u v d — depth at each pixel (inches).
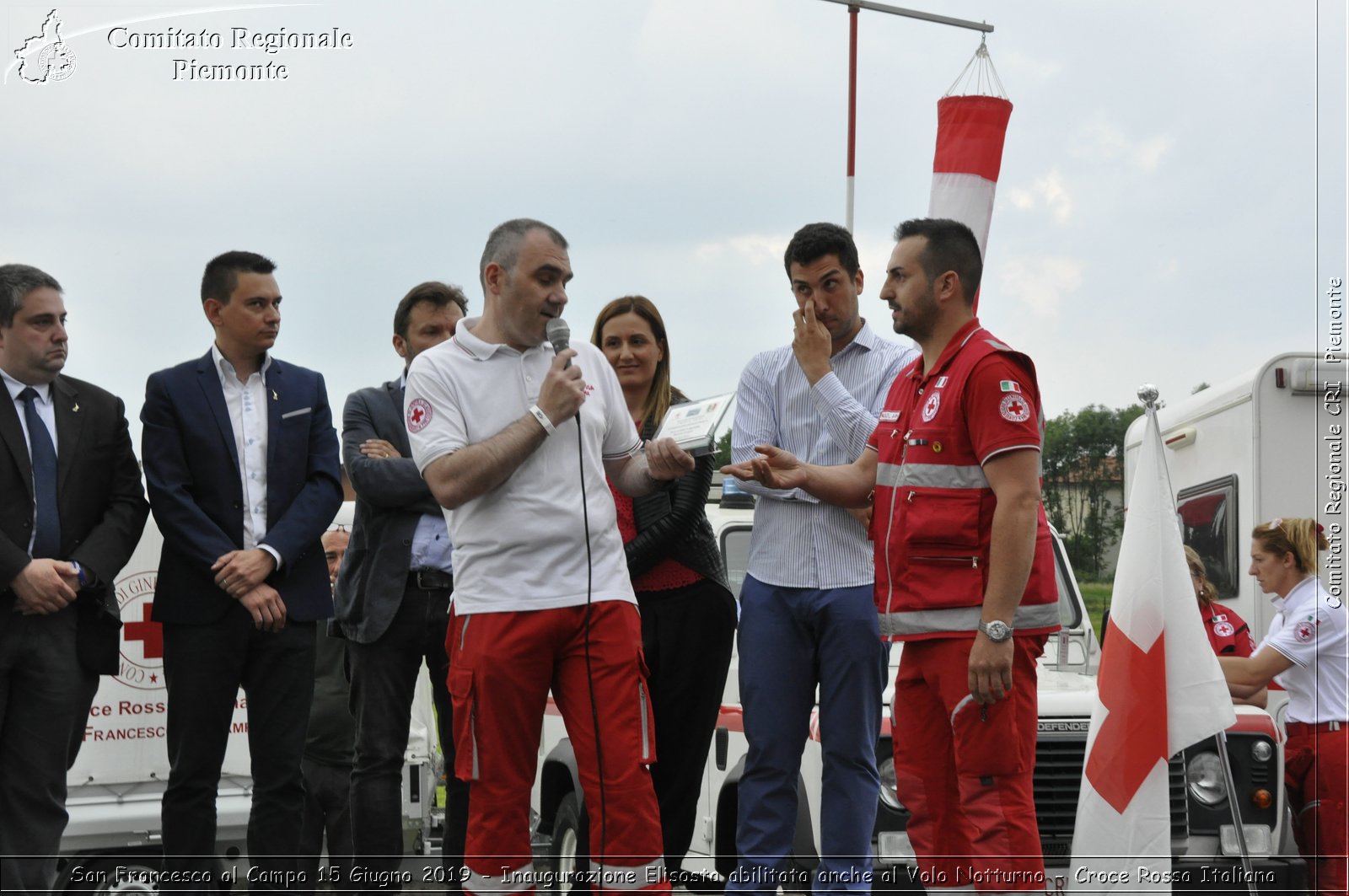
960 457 158.1
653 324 201.5
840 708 183.5
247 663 189.0
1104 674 181.8
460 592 154.4
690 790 194.5
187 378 190.4
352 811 198.2
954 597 157.1
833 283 191.3
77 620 185.9
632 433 167.6
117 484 193.8
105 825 240.5
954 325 164.1
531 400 156.3
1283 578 253.1
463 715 152.3
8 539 179.5
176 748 184.9
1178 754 212.2
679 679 193.5
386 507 199.5
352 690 202.1
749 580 192.1
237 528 188.5
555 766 237.3
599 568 153.9
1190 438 332.8
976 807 155.3
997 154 242.1
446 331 212.4
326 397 201.0
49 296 186.1
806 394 193.3
